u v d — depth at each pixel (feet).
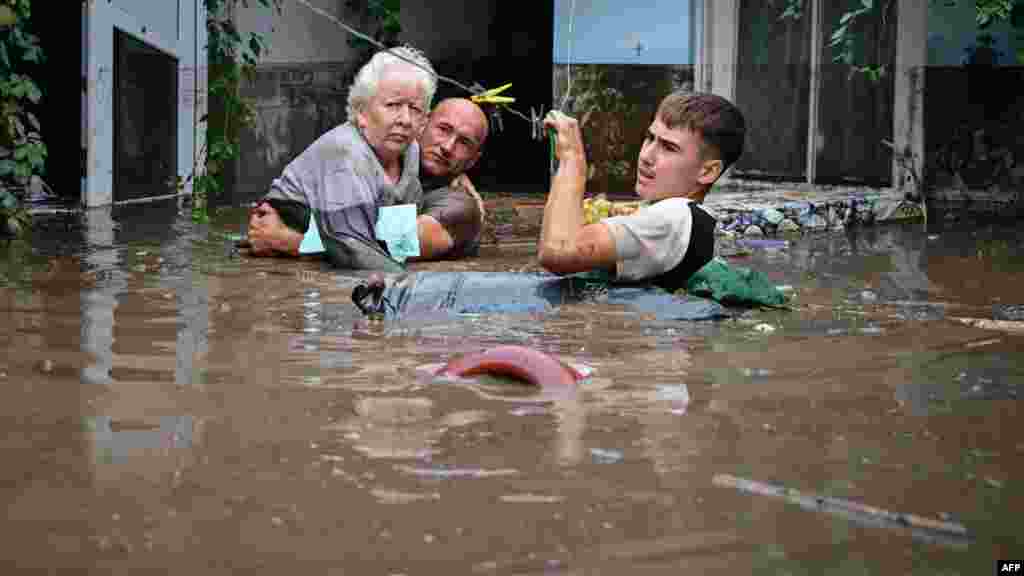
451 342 13.08
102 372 11.27
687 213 16.11
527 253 22.61
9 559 6.81
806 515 7.66
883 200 29.55
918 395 10.80
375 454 8.76
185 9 33.30
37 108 32.17
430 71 20.95
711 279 15.92
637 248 15.88
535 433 9.37
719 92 34.17
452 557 6.92
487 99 19.61
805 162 33.32
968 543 7.25
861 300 16.84
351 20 39.58
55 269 18.61
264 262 20.11
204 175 29.35
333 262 19.89
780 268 20.67
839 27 32.30
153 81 31.94
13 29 24.07
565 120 16.40
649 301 15.38
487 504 7.77
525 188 40.73
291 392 10.57
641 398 10.55
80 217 26.89
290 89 37.68
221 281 17.72
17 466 8.36
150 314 14.62
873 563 6.93
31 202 29.58
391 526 7.38
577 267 15.65
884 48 31.40
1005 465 8.76
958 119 32.27
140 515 7.49
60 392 10.44
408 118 20.56
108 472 8.27
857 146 32.17
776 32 33.53
